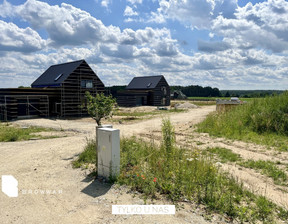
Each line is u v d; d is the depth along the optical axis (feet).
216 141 32.60
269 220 12.09
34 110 72.59
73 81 77.30
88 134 41.98
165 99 148.56
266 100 43.86
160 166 18.26
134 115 80.48
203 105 155.43
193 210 13.00
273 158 24.36
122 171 18.62
